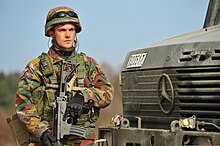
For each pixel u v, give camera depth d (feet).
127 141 24.31
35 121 21.66
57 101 21.57
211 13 28.53
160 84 24.52
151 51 25.40
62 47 22.15
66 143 22.06
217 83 22.39
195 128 22.39
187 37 25.20
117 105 67.56
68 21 22.03
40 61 22.25
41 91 22.06
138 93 25.93
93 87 22.50
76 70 22.24
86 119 22.31
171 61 23.91
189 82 23.20
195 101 23.17
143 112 25.73
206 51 22.71
